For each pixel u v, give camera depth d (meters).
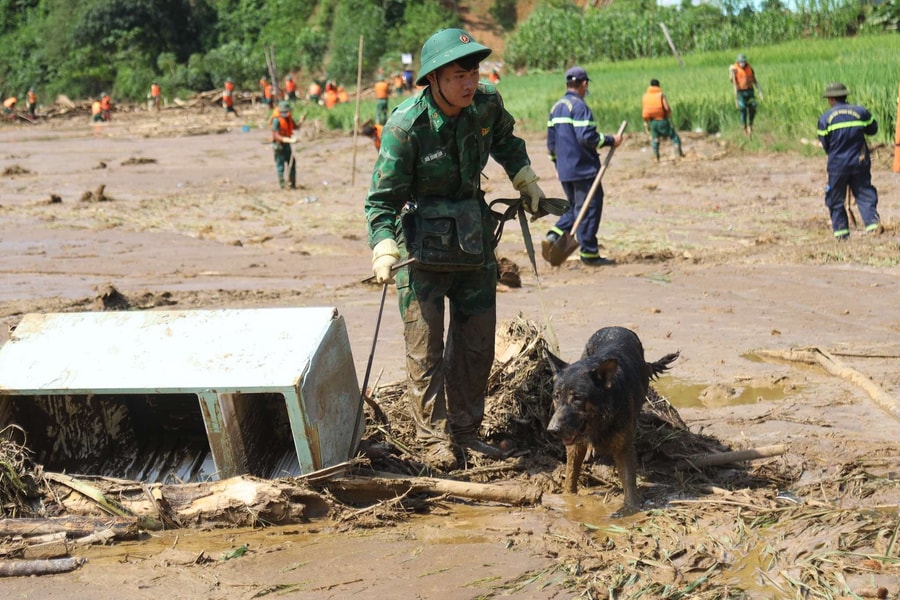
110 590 4.18
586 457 5.64
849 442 5.76
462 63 5.09
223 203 19.31
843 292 9.71
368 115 38.09
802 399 6.64
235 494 4.89
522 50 60.12
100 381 4.99
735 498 5.00
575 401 4.75
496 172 21.61
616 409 4.86
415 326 5.62
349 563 4.38
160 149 33.97
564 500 5.19
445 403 5.79
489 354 5.73
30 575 4.37
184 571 4.34
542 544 4.52
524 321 6.78
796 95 23.02
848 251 11.56
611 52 55.06
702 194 17.31
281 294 10.75
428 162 5.32
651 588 4.01
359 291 10.83
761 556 4.32
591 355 5.28
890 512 4.69
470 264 5.47
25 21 84.06
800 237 13.05
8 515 4.90
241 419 5.18
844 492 5.04
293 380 4.82
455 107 5.27
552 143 11.88
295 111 47.25
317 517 4.96
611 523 4.80
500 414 6.09
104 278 12.00
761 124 23.11
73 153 33.19
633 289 10.35
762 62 33.94
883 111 19.81
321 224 16.23
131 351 5.15
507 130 5.80
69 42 75.69
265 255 13.54
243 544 4.64
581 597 3.96
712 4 52.84
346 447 5.33
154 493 4.90
